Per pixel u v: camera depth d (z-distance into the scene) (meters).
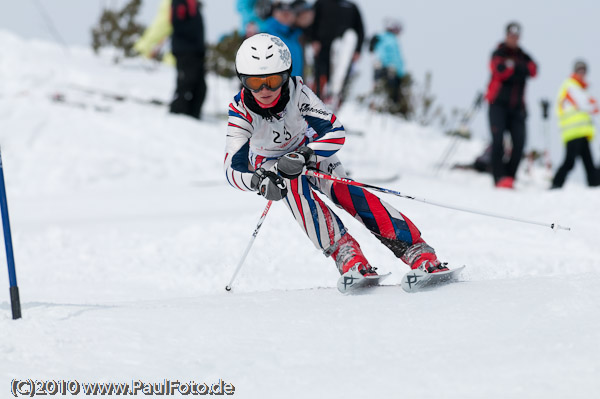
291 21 33.97
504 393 7.07
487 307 9.88
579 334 8.43
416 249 12.02
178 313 10.42
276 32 33.84
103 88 45.88
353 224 21.72
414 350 8.55
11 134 36.47
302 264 18.12
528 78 35.38
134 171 34.25
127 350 8.88
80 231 22.72
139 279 17.09
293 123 11.88
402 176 35.06
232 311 10.54
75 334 9.43
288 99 11.60
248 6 41.00
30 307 10.83
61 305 11.08
